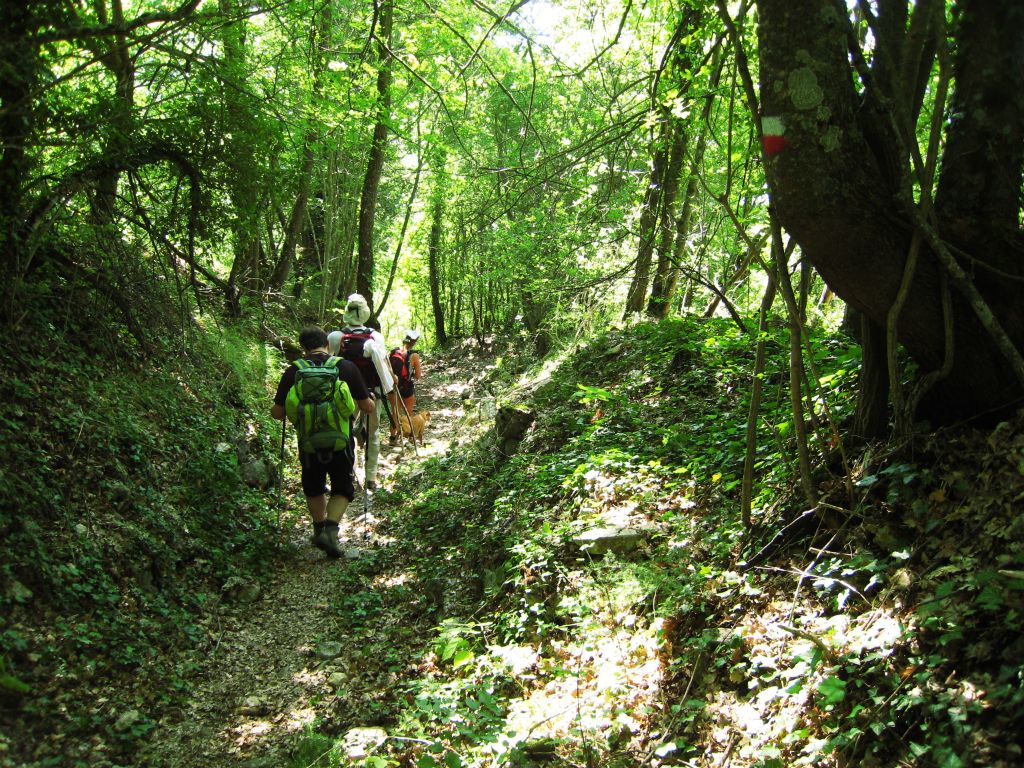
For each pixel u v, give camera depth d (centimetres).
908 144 338
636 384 875
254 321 1267
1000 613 276
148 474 603
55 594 423
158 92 644
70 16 485
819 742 283
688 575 426
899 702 273
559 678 402
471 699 346
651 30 813
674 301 1230
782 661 330
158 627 468
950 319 348
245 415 917
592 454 666
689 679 362
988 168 350
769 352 700
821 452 431
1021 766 230
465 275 2286
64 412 560
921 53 355
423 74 1036
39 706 358
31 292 608
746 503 429
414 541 708
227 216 681
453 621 451
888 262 341
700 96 550
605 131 589
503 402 1124
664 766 320
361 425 859
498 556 580
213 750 380
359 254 1706
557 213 1108
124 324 752
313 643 513
